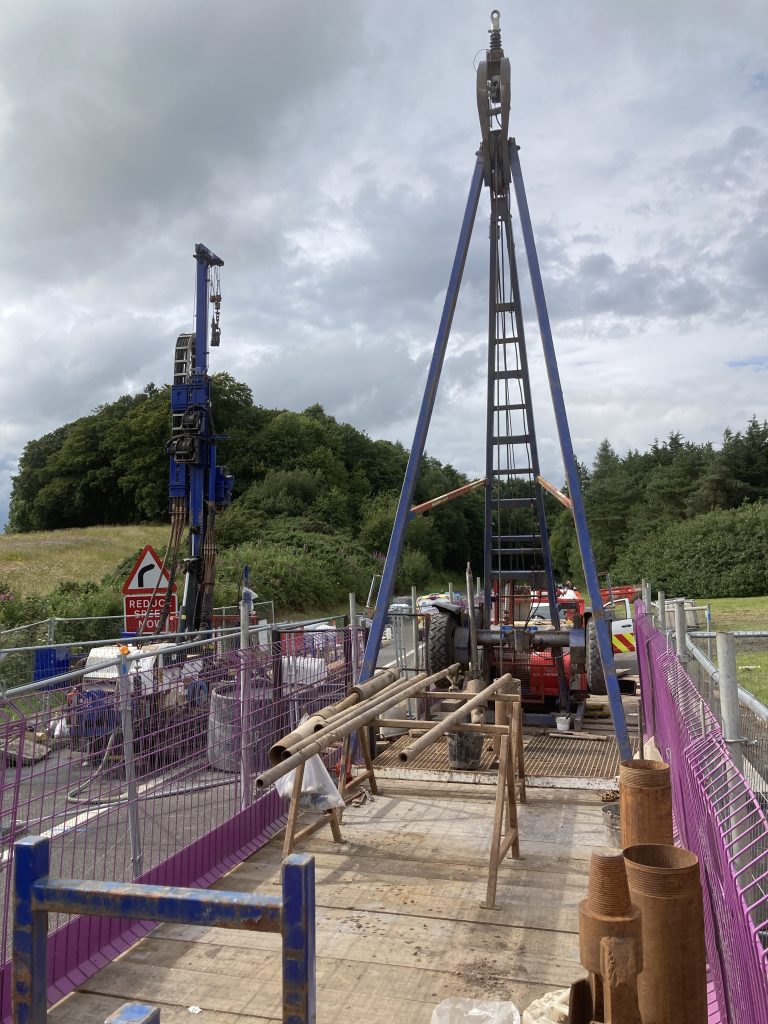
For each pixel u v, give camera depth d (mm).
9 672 9711
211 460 11703
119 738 4207
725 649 3086
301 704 6379
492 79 7566
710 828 2539
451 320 7652
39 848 1814
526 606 10719
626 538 60625
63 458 69125
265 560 35125
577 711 8953
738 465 56188
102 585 23375
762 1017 1725
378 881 4668
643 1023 2572
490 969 3609
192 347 11711
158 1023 1420
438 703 9398
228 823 4988
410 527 66438
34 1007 1770
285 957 1627
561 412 7145
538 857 4992
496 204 8414
